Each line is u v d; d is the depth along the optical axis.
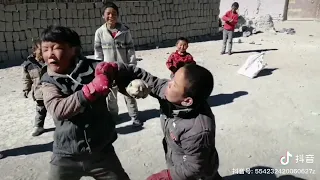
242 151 4.01
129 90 1.92
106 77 1.83
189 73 1.83
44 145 4.23
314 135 4.43
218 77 7.40
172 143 2.04
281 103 5.64
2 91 6.52
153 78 2.17
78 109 1.77
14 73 8.00
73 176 2.20
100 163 2.16
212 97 6.01
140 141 4.29
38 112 4.36
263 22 15.44
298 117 5.04
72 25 10.23
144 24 11.99
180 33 13.40
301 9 19.56
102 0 10.66
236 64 8.77
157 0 12.23
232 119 4.98
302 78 7.19
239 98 5.91
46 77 1.93
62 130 2.01
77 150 2.05
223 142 4.25
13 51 9.27
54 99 1.83
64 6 9.98
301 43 12.16
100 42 4.39
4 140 4.35
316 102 5.67
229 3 20.19
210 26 14.78
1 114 5.28
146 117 5.05
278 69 8.03
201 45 12.29
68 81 1.93
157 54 10.59
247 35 14.09
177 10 13.03
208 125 1.90
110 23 4.32
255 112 5.25
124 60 4.45
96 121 2.04
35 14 9.50
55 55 1.85
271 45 11.78
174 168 2.08
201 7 14.05
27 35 9.45
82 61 2.00
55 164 2.14
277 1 19.28
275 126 4.72
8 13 9.01
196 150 1.88
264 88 6.50
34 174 3.57
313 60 9.09
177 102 1.89
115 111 4.75
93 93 1.75
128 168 3.67
